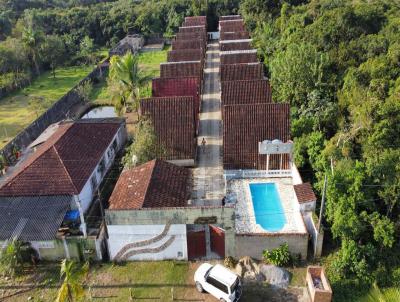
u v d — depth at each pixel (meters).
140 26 104.00
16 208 30.25
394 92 35.88
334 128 41.12
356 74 42.81
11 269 27.19
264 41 72.25
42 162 34.19
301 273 26.64
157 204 28.38
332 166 29.95
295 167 35.19
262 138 37.53
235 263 27.78
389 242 25.14
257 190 35.44
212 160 41.72
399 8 65.19
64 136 37.97
